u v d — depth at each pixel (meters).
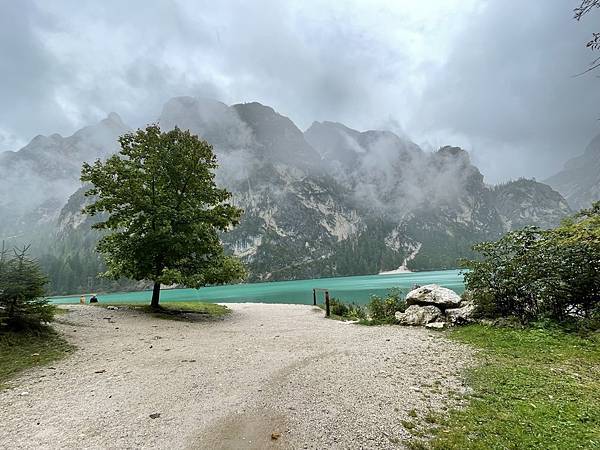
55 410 6.61
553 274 12.31
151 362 9.98
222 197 24.41
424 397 6.88
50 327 13.75
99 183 21.44
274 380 8.14
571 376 7.66
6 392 7.64
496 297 14.02
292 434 5.53
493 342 11.02
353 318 21.25
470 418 5.87
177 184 23.06
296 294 68.31
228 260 23.12
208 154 23.83
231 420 6.06
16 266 12.34
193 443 5.30
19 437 5.55
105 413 6.43
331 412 6.29
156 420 6.10
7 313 11.96
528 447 4.92
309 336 14.05
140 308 22.16
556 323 11.98
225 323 19.16
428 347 11.12
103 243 22.53
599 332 10.59
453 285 61.47
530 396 6.64
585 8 6.34
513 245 14.10
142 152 22.72
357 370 8.80
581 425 5.46
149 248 21.52
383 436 5.41
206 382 8.08
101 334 14.20
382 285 84.50
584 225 11.53
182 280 20.72
